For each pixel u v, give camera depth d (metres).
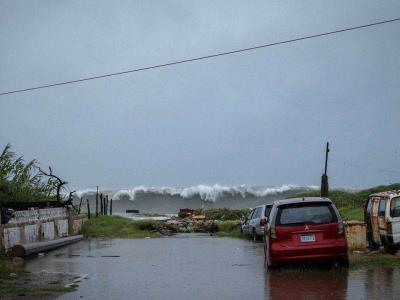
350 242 16.77
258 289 11.02
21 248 18.06
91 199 78.81
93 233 31.25
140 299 10.23
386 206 15.81
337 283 11.24
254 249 21.11
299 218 13.23
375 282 11.11
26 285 11.78
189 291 11.10
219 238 28.70
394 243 15.45
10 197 24.56
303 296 9.98
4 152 26.19
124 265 16.20
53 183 28.45
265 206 25.12
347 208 32.47
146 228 33.69
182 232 34.56
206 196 84.88
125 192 84.94
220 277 13.12
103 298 10.32
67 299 10.17
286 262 13.02
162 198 84.44
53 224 25.23
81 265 16.30
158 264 16.36
